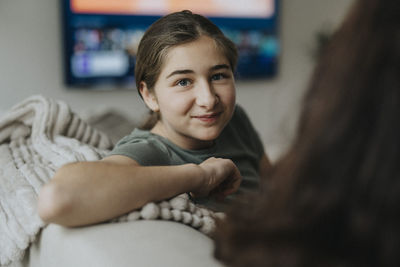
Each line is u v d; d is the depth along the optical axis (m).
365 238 0.34
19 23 3.08
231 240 0.44
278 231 0.39
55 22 3.19
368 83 0.34
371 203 0.33
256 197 0.45
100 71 3.35
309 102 0.39
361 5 0.37
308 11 4.27
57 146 0.90
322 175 0.36
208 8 3.75
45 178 0.75
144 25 3.47
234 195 0.90
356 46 0.36
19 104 1.11
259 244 0.41
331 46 0.39
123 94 3.49
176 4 3.59
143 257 0.52
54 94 3.26
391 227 0.33
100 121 2.20
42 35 3.16
